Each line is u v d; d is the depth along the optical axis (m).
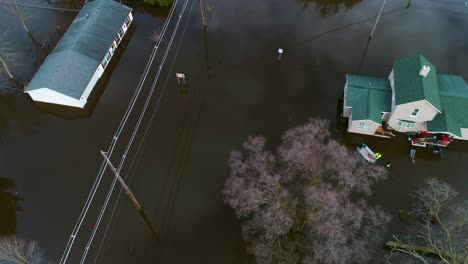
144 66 52.75
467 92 42.47
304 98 48.16
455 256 28.17
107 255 34.81
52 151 43.09
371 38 56.34
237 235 36.06
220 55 53.97
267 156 38.44
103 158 42.28
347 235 32.19
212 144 43.34
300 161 33.84
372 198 38.41
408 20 59.62
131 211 37.78
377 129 43.50
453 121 41.00
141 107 47.41
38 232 36.59
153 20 60.00
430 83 40.78
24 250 34.81
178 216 37.44
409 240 33.78
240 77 50.94
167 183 40.00
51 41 56.75
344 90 47.19
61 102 47.00
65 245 35.59
